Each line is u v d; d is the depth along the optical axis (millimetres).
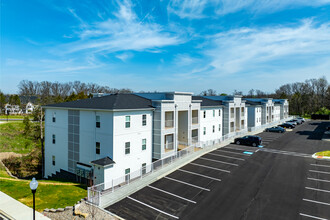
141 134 23594
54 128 27469
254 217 13406
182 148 29703
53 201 16188
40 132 36531
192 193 17016
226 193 16875
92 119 22359
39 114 36594
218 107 39250
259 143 33281
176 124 26984
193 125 31219
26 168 34938
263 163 24359
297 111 100188
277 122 61531
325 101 99938
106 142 21047
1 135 48406
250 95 148875
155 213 14133
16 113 98375
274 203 15094
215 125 38469
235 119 41656
